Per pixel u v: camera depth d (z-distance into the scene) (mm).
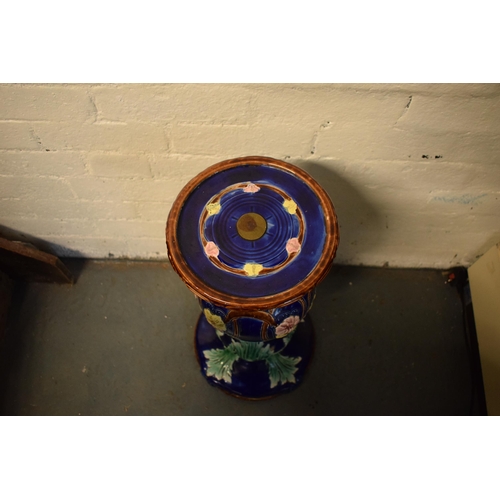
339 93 1396
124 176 1755
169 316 2174
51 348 2111
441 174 1688
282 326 1400
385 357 2092
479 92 1366
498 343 1864
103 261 2285
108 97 1434
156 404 2014
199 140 1590
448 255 2150
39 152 1645
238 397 1984
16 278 2188
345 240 2084
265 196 1421
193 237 1378
